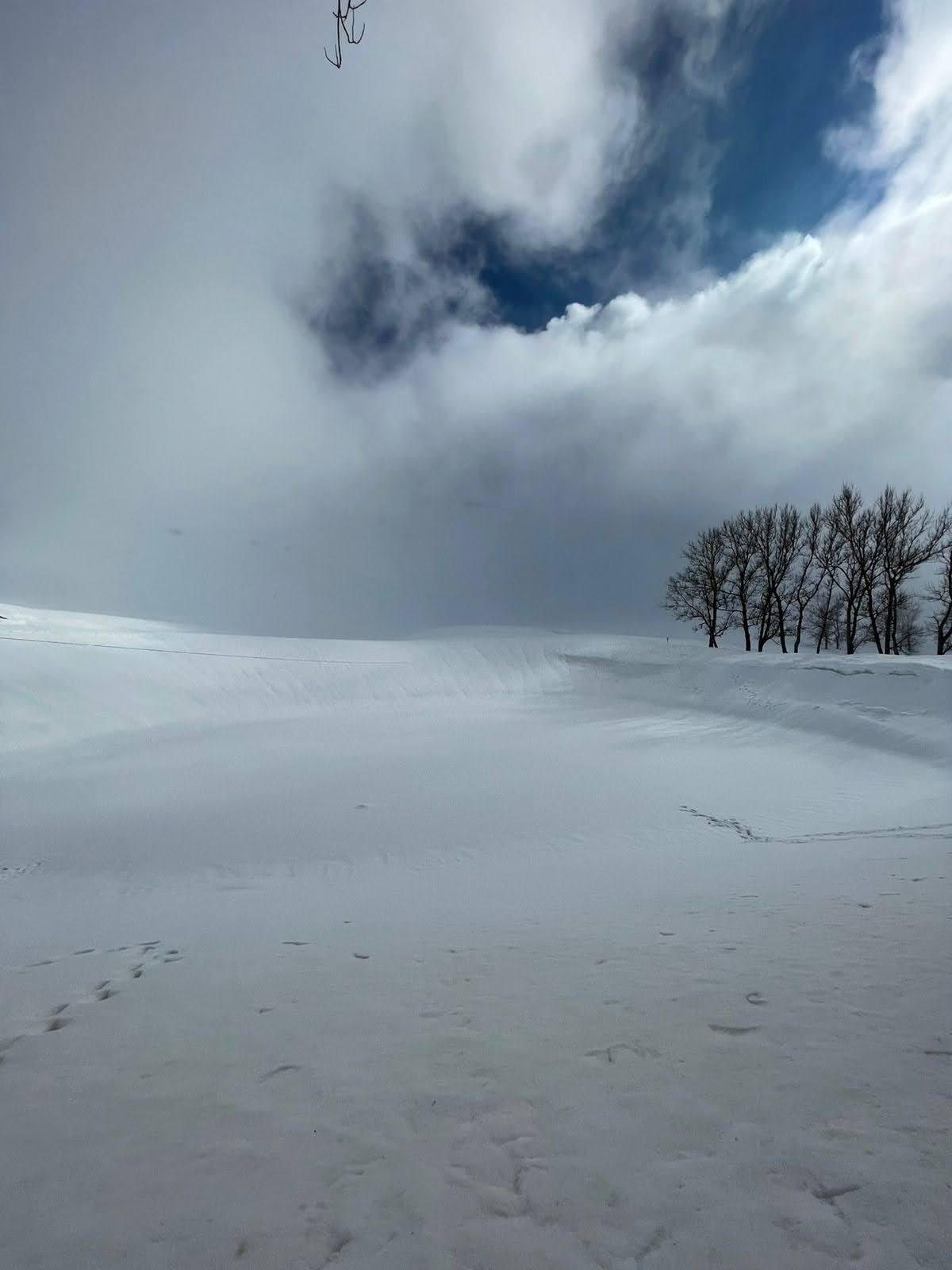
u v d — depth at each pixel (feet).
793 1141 7.04
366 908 23.58
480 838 40.22
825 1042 9.18
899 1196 6.15
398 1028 10.96
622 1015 10.78
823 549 117.39
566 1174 6.86
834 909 16.57
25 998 13.85
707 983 11.89
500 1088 8.68
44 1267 6.01
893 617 106.93
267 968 15.29
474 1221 6.29
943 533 101.04
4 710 84.07
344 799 52.19
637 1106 8.00
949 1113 7.29
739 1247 5.75
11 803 55.42
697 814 43.09
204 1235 6.32
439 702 116.67
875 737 58.18
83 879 35.06
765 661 94.79
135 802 54.49
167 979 14.88
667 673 108.78
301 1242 6.16
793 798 45.60
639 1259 5.70
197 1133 8.07
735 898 19.36
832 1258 5.57
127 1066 10.09
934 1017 9.68
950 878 19.20
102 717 91.30
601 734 79.92
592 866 29.89
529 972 13.55
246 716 103.30
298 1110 8.49
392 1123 8.04
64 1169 7.46
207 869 36.24
